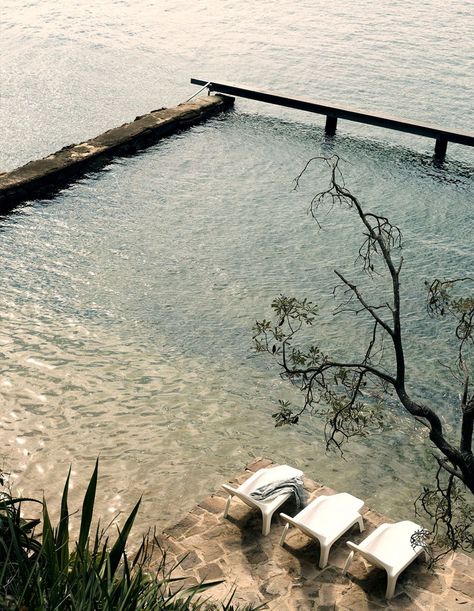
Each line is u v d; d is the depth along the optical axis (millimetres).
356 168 26594
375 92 32719
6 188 22359
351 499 11211
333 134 29766
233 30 40562
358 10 44750
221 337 16812
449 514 8156
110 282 18781
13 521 6555
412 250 21219
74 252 20156
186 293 18500
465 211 23766
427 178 26156
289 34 40094
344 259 20500
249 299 18422
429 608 9984
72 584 5855
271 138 28938
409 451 13695
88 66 34562
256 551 10883
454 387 15484
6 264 19391
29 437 13477
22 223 21609
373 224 22531
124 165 25703
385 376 8055
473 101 31953
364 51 37594
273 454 13461
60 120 28875
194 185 24578
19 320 16953
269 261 20234
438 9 45188
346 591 10219
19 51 35844
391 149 28500
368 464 13352
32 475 12648
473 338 8273
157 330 16938
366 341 16891
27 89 31547
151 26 40719
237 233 21625
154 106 30922
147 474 12836
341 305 18344
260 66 35406
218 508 11758
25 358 15594
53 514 11930
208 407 14539
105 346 16203
